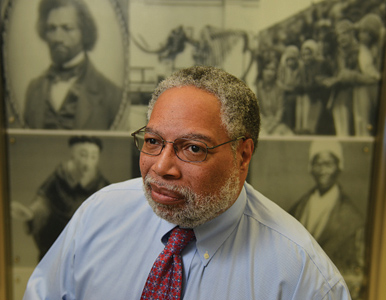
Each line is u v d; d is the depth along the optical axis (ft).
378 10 4.27
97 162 4.66
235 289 2.19
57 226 4.77
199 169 1.93
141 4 4.33
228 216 2.27
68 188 4.70
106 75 4.47
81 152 4.64
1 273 4.70
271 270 2.22
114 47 4.41
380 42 4.33
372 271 4.72
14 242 4.76
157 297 2.15
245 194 2.52
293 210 4.76
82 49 4.40
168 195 1.99
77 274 2.51
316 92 4.49
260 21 4.35
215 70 2.17
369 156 4.61
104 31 4.37
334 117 4.54
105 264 2.44
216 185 2.02
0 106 4.46
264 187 4.72
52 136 4.58
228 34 4.39
